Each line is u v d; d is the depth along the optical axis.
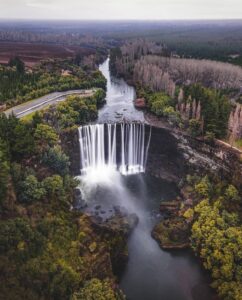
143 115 129.38
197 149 99.44
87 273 63.88
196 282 69.50
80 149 108.81
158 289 67.69
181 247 77.25
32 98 125.81
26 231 61.75
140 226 84.81
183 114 114.19
